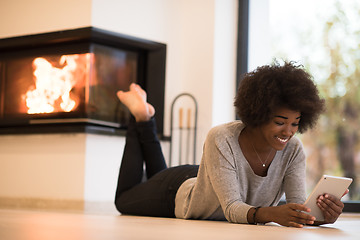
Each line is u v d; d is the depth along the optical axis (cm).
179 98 427
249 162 185
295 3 455
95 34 387
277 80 170
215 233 121
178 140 421
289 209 162
